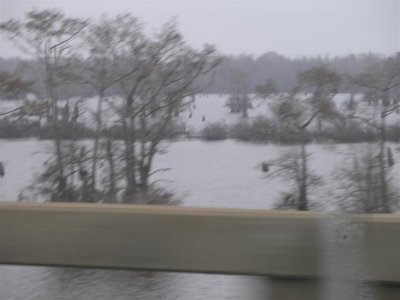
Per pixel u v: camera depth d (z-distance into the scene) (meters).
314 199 35.81
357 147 38.00
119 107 43.12
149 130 43.47
